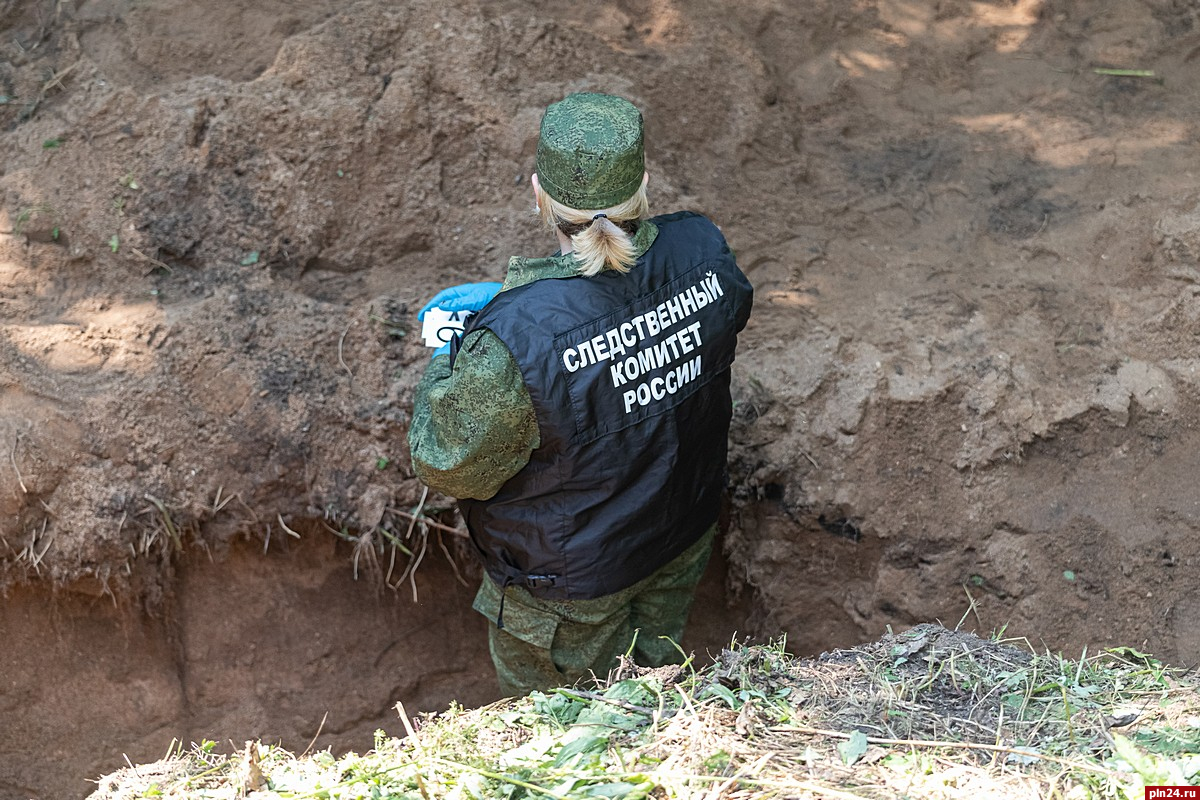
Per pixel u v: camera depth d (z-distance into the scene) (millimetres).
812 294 4066
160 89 4141
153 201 3945
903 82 4742
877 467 3754
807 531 3799
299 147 4039
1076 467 3736
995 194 4340
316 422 3705
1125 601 3611
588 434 2717
